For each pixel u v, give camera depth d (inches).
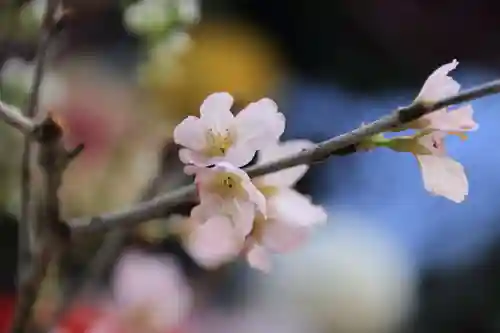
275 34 41.7
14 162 31.3
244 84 35.8
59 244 26.5
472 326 37.3
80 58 33.4
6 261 32.1
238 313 34.3
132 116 32.8
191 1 31.6
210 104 25.2
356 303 34.7
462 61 41.6
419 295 37.4
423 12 41.4
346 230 36.9
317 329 34.4
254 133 25.2
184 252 33.7
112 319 29.8
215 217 25.3
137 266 30.1
